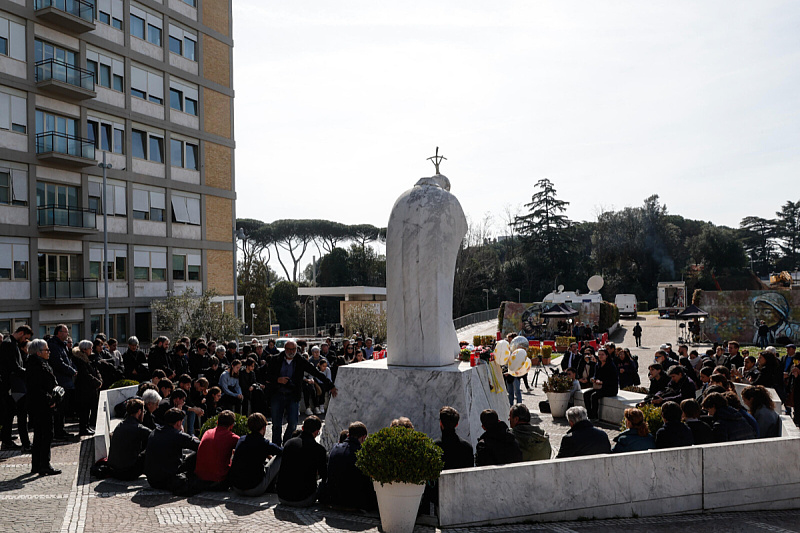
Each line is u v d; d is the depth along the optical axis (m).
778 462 7.41
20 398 9.87
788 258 98.12
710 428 7.85
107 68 30.86
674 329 45.44
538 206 81.00
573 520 6.53
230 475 7.21
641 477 6.83
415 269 9.30
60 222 27.92
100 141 30.48
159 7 33.75
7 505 6.76
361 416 9.01
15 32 26.64
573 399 13.71
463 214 9.70
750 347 33.25
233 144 38.69
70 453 9.69
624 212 81.94
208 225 36.88
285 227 85.31
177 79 35.03
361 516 6.44
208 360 13.23
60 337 11.03
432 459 5.73
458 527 6.07
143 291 32.75
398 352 9.45
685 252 81.44
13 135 26.56
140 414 8.30
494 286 74.19
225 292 38.03
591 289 46.38
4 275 26.33
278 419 9.35
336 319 68.75
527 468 6.39
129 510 6.56
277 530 5.88
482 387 9.39
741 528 6.45
